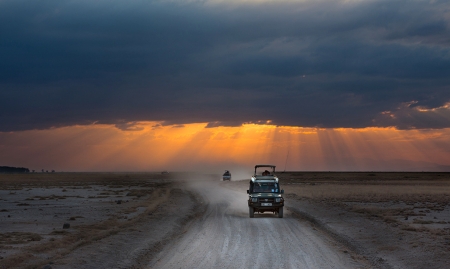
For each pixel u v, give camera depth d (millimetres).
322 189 72562
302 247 16828
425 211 34531
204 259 14461
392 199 48969
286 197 49938
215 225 24344
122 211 33656
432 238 18766
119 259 14609
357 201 45938
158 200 45344
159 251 16453
